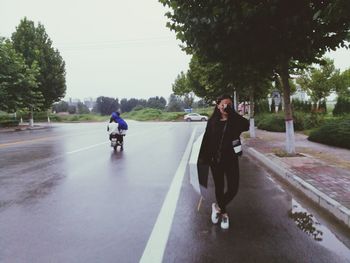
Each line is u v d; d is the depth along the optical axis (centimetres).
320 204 612
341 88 4041
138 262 389
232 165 510
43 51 4744
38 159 1234
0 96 3788
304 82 4066
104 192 723
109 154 1377
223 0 891
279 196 689
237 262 389
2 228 504
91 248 429
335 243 444
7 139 2242
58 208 605
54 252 418
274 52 1052
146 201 650
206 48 1066
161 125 4341
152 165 1089
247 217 554
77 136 2438
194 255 408
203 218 548
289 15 913
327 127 1559
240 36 979
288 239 458
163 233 480
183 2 986
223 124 509
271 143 1625
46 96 4781
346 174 817
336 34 977
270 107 3966
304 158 1081
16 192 725
